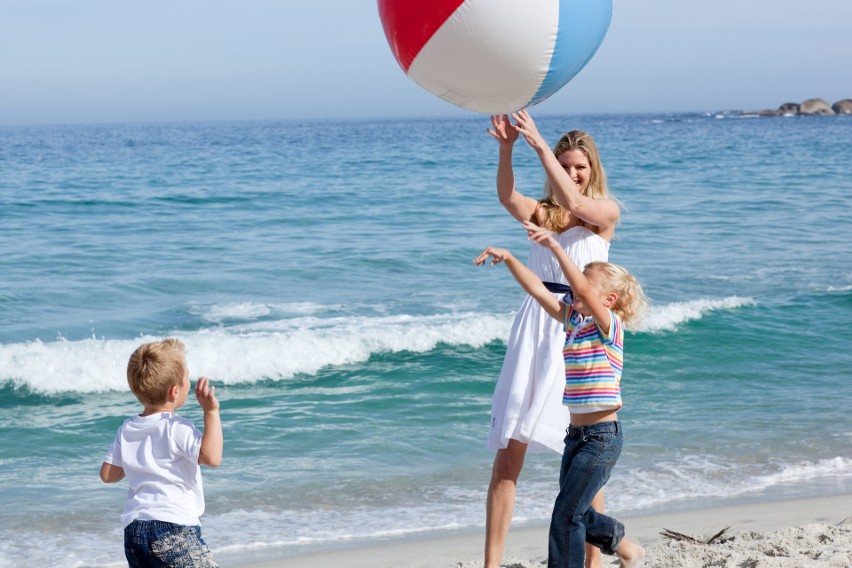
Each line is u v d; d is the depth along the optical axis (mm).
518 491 6734
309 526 6102
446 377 10617
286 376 10750
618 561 4691
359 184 33562
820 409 9086
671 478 7039
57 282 15398
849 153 54312
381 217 23844
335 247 18875
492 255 3693
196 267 16781
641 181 35562
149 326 12734
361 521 6199
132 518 3361
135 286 15148
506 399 4109
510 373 4121
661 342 11945
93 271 16359
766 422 8633
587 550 4195
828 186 32750
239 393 10023
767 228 22000
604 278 3773
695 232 21359
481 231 21156
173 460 3414
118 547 5812
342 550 5570
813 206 26484
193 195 29156
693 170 41469
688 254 18484
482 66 3453
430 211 25094
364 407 9383
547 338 4082
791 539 5055
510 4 3307
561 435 4035
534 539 5637
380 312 13445
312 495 6750
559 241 4164
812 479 7004
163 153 63906
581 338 3695
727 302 13883
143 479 3412
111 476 3463
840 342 11984
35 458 7910
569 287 4043
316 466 7438
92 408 9695
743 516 5977
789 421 8664
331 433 8398
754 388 9977
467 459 7660
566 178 3922
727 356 11359
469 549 5512
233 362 10938
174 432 3416
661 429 8406
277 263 17109
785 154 54344
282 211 25250
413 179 35969
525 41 3373
